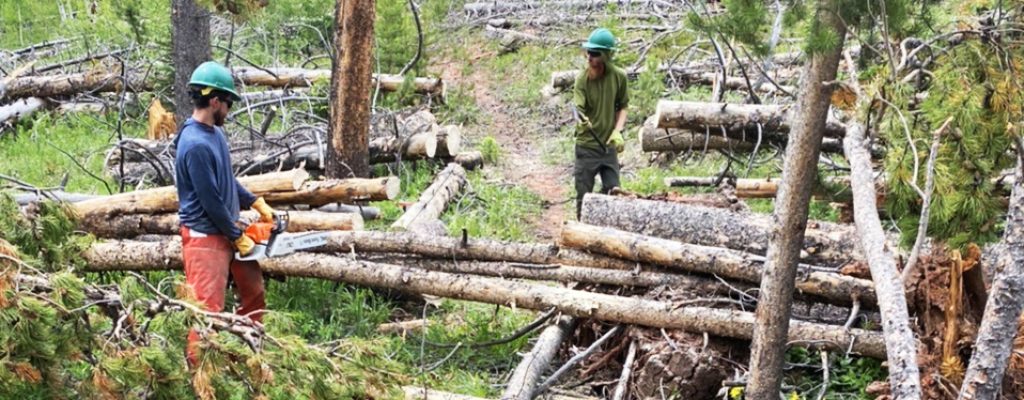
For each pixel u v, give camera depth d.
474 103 14.36
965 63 4.68
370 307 6.86
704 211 6.78
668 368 5.59
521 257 6.58
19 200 7.89
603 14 18.23
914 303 5.60
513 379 5.36
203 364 3.63
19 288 3.56
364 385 3.93
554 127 13.30
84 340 3.68
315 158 9.95
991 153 4.57
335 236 6.74
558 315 6.04
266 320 4.17
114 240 6.97
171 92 12.84
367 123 9.14
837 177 8.77
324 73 13.27
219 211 5.35
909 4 4.80
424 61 13.78
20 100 12.92
